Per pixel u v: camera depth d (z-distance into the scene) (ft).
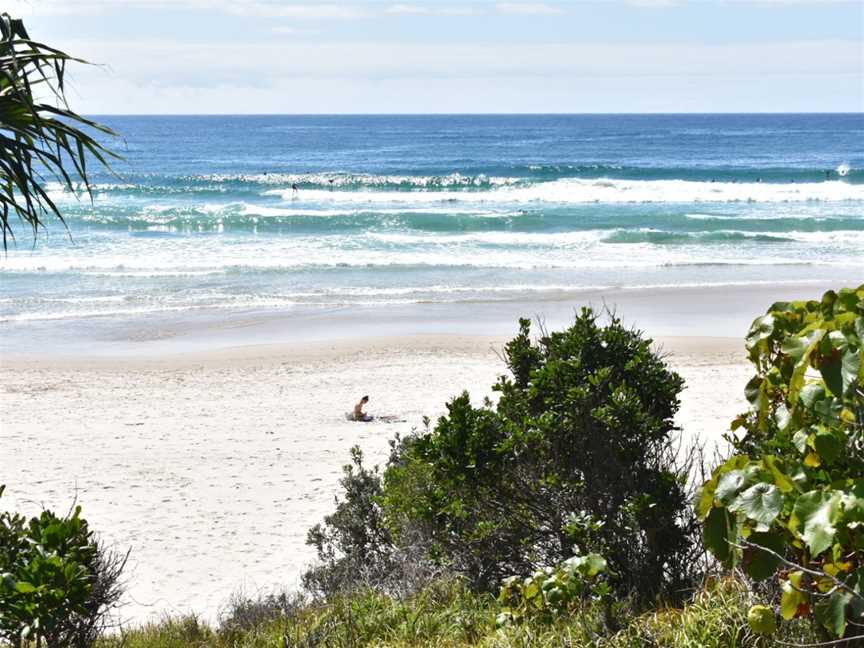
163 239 144.87
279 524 40.57
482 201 202.39
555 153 403.13
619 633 16.01
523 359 23.75
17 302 98.32
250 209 178.29
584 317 22.94
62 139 15.23
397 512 25.57
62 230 152.87
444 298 100.68
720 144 476.54
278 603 28.27
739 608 14.82
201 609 31.14
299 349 79.61
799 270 117.60
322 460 50.19
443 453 21.53
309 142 516.73
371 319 91.15
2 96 14.74
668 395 22.00
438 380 68.85
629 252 133.18
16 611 17.63
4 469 48.42
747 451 16.76
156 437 55.16
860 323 10.30
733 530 10.90
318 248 135.85
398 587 25.08
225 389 67.46
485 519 21.94
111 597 22.58
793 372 11.00
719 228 156.97
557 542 21.48
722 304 96.58
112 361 76.23
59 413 61.00
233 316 92.89
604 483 20.70
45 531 19.11
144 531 39.63
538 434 20.76
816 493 10.04
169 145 485.97
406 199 206.18
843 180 251.39
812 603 11.74
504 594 18.79
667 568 20.47
